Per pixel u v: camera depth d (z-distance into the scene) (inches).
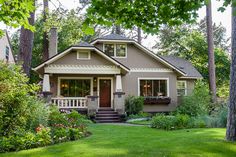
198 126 447.8
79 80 767.1
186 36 1277.1
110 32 1282.0
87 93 767.1
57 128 342.3
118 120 673.0
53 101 692.7
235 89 271.6
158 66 825.5
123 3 188.7
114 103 705.6
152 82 818.8
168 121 443.8
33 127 335.0
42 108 365.4
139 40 1226.6
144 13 206.1
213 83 836.6
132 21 209.6
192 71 927.7
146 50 813.2
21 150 248.7
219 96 1128.2
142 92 808.9
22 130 299.6
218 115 478.0
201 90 773.3
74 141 293.3
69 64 716.0
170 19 210.8
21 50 566.3
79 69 705.0
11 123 297.7
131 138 307.3
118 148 243.3
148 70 816.9
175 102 823.1
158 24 212.2
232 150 228.7
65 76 758.5
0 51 820.0
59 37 1043.3
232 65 275.4
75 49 717.3
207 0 182.4
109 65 724.7
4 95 299.6
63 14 600.4
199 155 212.1
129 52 818.2
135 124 571.5
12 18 230.4
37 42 1174.3
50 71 688.4
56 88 748.6
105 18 188.7
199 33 1268.5
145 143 267.4
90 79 772.0
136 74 808.9
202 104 735.1
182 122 445.4
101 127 474.0
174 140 280.1
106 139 303.7
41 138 275.0
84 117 609.6
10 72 327.9
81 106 705.6
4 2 217.8
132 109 745.6
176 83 831.7
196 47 1208.2
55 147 255.0
